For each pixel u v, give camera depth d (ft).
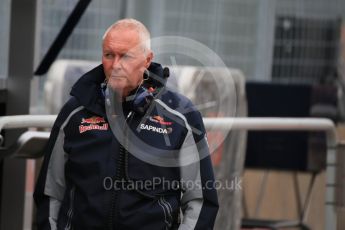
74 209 34.88
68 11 50.52
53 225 35.58
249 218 66.44
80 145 34.63
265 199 74.08
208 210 35.65
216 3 75.10
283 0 78.23
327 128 48.19
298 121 47.70
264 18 77.10
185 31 73.97
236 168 54.90
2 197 46.68
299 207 67.82
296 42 78.79
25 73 45.32
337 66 80.07
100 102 34.76
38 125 38.96
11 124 37.88
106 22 66.59
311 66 80.43
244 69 77.10
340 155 48.83
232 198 54.90
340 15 80.64
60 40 44.73
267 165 65.62
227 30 75.97
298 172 66.90
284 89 66.85
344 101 69.15
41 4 45.70
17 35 45.24
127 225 34.30
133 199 34.40
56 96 57.67
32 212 50.08
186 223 35.53
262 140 65.41
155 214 34.53
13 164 46.34
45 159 35.86
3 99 45.16
